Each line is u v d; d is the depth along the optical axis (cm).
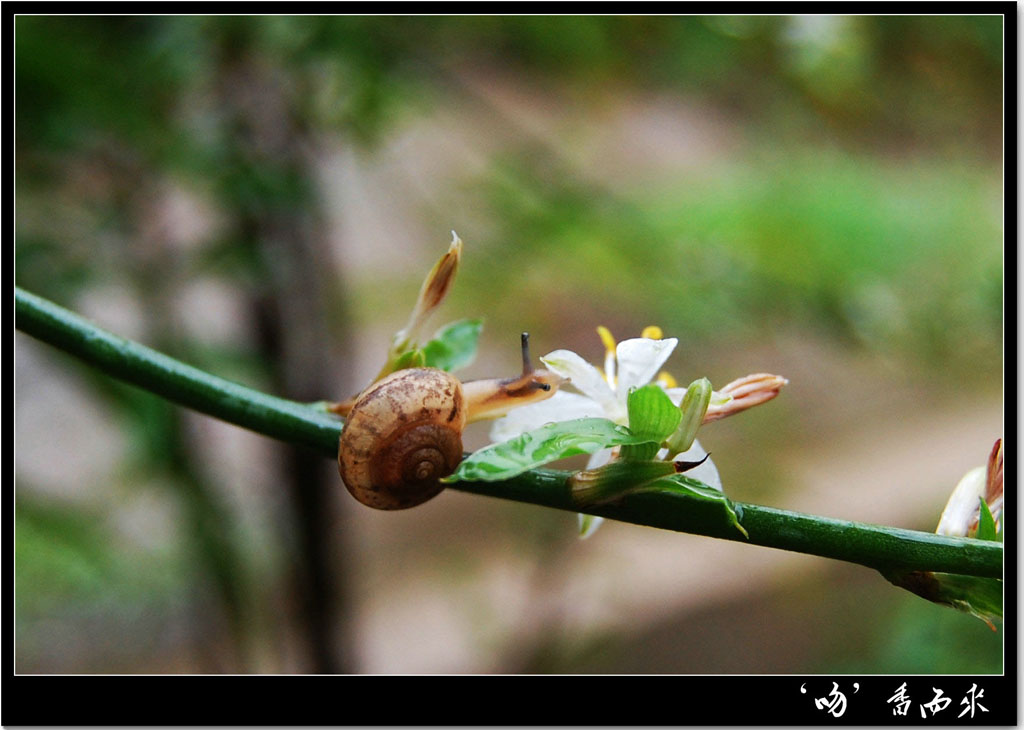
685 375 92
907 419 137
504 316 79
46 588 87
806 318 67
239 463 77
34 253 49
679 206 103
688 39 63
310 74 55
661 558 123
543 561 90
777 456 85
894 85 72
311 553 66
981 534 29
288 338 60
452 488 29
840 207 98
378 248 106
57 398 95
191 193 55
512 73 72
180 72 52
